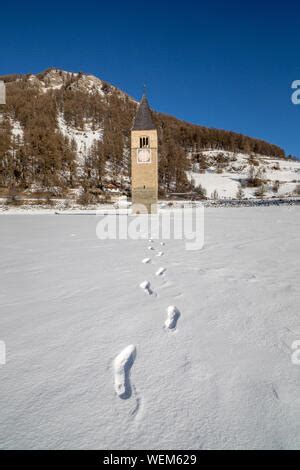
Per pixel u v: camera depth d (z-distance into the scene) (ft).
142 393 5.26
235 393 5.22
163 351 6.67
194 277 12.87
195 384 5.48
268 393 5.21
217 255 18.03
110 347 6.89
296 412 4.75
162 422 4.58
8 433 4.42
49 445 4.21
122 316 8.69
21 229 39.32
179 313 8.85
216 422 4.57
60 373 5.89
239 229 33.19
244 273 13.44
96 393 5.28
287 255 17.62
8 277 13.46
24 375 5.83
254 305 9.41
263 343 7.00
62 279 12.97
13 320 8.54
